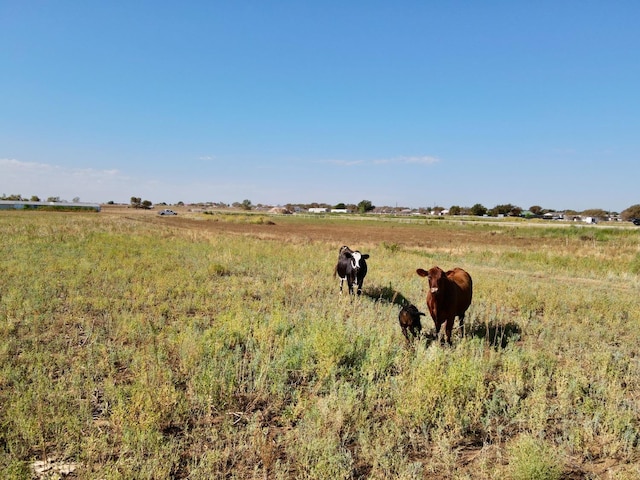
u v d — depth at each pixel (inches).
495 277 662.5
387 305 461.4
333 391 244.8
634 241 1413.6
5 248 751.1
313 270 673.6
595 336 374.6
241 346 324.5
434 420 221.8
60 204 4596.5
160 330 351.6
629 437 210.4
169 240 1073.5
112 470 171.0
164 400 220.5
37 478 171.5
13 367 268.2
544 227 2549.2
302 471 179.3
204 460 183.3
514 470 178.7
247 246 978.7
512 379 268.4
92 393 237.0
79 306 403.9
